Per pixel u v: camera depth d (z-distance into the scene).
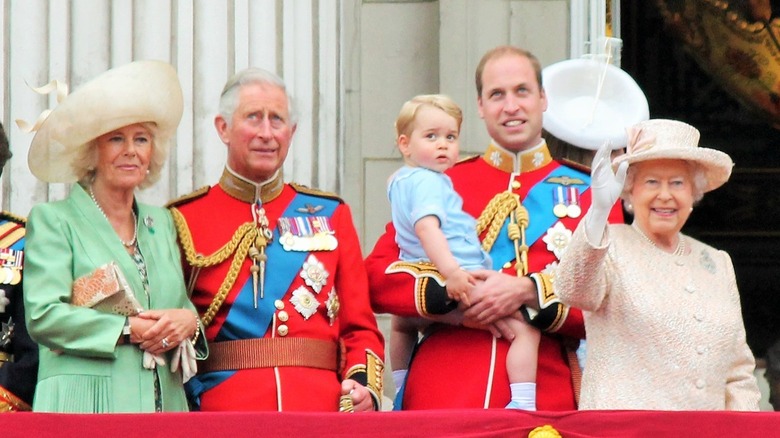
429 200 26.06
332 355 25.59
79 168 24.75
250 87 25.88
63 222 24.39
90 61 31.11
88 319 23.73
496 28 33.22
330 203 26.45
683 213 24.31
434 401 25.78
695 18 40.97
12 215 25.45
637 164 24.41
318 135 32.00
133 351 24.00
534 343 25.70
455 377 25.80
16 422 21.95
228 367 25.17
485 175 26.95
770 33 40.41
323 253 25.89
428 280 25.81
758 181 41.84
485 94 26.88
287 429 22.12
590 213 23.33
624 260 24.05
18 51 30.95
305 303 25.50
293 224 26.00
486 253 26.20
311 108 31.91
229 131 25.95
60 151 24.59
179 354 24.33
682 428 22.06
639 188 24.34
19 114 30.80
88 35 31.14
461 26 33.25
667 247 24.42
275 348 25.22
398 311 26.08
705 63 41.00
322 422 22.16
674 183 24.25
